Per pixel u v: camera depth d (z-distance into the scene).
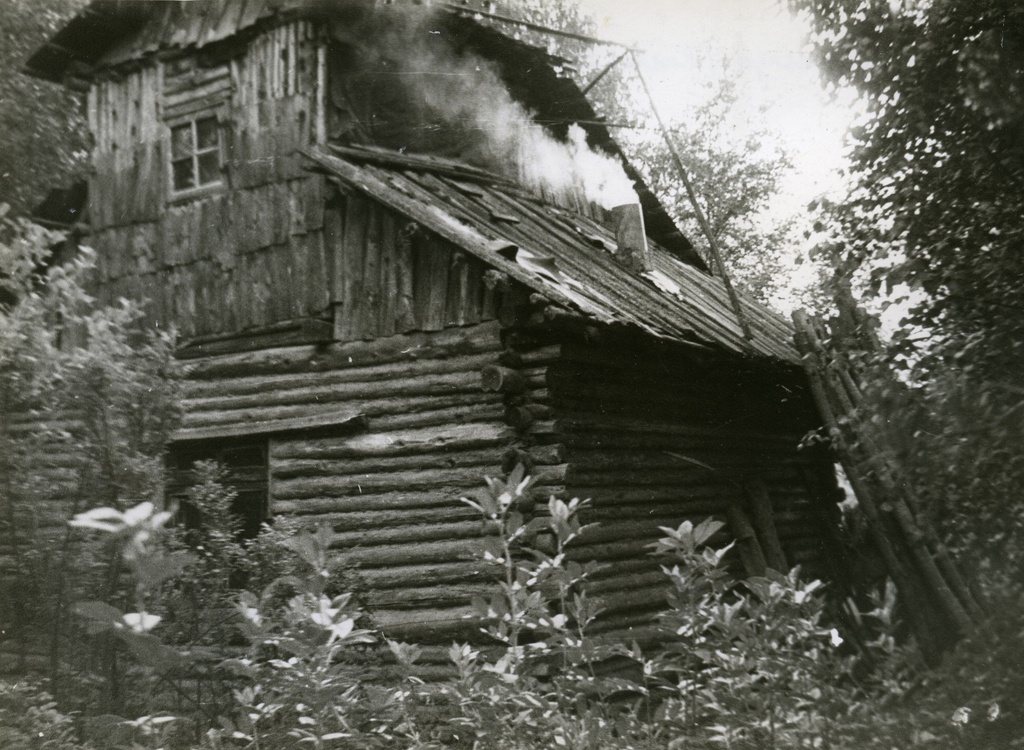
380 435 9.32
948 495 6.10
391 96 11.55
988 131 5.62
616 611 8.92
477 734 3.13
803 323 10.68
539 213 12.70
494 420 8.86
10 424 6.80
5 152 15.16
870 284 5.84
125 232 11.53
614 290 10.53
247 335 10.38
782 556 11.44
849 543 12.75
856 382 10.52
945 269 5.61
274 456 9.80
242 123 10.88
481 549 3.20
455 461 8.91
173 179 11.40
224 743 5.14
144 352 7.18
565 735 3.06
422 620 8.61
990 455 5.37
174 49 11.52
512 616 3.10
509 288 8.57
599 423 9.27
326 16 10.57
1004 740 4.70
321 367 9.81
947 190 5.79
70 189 12.11
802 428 13.46
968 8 5.43
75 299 7.14
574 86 14.02
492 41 12.61
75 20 11.54
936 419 5.69
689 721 3.30
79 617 6.44
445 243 9.29
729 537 11.26
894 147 5.93
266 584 7.52
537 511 8.47
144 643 1.83
